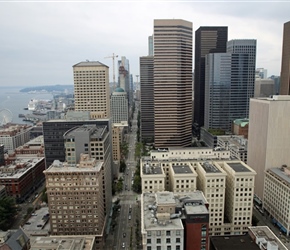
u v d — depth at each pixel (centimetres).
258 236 14725
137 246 18575
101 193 18800
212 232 19425
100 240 17812
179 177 18862
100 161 19588
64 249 13900
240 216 19300
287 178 19962
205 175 18712
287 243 18638
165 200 12244
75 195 17438
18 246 14950
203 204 12675
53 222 17800
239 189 18925
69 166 18462
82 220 17712
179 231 11131
